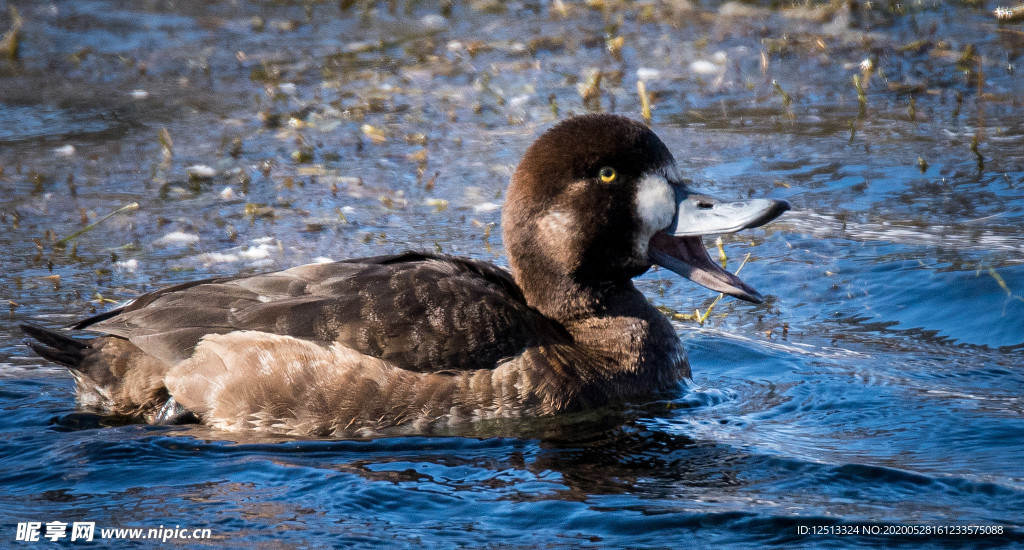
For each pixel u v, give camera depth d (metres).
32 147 15.68
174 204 13.98
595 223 9.34
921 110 15.99
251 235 13.07
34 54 19.06
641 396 9.38
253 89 17.62
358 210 13.70
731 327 11.11
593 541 7.05
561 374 8.97
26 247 12.85
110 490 7.77
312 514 7.41
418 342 8.75
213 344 8.75
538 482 7.83
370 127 15.86
